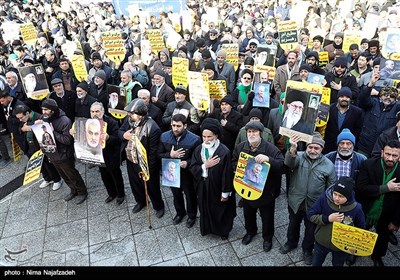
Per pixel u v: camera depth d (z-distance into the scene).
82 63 7.70
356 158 4.03
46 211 5.71
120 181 5.57
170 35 10.29
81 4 19.06
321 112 5.09
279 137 5.25
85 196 5.91
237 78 8.52
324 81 5.59
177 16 12.86
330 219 3.33
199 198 4.51
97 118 4.87
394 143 3.44
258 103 5.54
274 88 6.82
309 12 13.27
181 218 5.17
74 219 5.44
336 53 8.21
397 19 10.18
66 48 9.51
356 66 7.30
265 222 4.33
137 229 5.09
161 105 6.65
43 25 14.44
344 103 4.98
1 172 7.17
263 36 12.22
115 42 8.41
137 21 14.06
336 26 10.02
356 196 3.95
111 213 5.51
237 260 4.41
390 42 7.31
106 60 9.91
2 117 8.02
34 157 5.18
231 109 5.44
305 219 4.05
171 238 4.87
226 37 9.97
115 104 6.18
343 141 3.90
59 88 6.89
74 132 4.97
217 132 4.18
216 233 4.68
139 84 6.69
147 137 4.73
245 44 10.46
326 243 3.49
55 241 4.98
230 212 4.61
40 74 6.87
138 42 10.36
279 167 3.90
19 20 15.38
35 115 5.66
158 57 9.30
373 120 5.34
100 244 4.85
